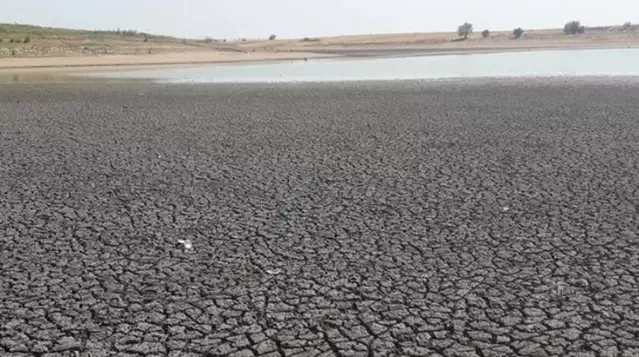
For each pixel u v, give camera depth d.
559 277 6.00
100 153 13.02
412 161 11.59
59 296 5.86
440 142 13.47
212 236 7.54
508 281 5.95
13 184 10.40
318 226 7.84
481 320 5.16
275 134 15.15
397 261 6.57
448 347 4.73
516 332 4.93
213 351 4.76
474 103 20.97
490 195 9.10
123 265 6.62
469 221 7.89
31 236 7.65
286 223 8.00
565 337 4.82
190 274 6.34
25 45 75.06
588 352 4.58
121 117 19.11
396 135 14.56
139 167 11.59
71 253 7.03
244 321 5.26
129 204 9.04
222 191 9.70
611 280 5.88
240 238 7.45
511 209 8.37
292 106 21.41
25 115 20.09
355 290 5.85
